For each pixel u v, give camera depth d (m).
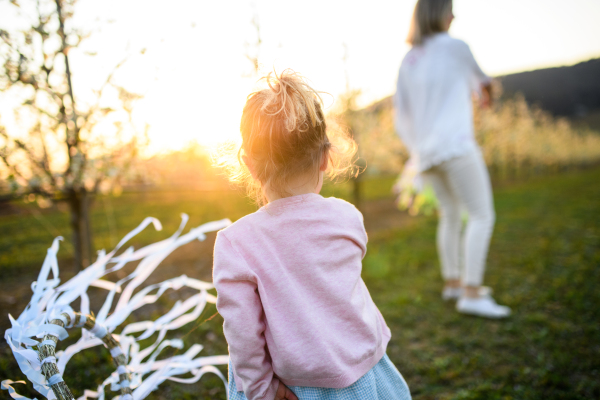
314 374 0.89
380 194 8.98
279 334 0.90
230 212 5.33
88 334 1.17
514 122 11.95
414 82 2.69
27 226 4.75
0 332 2.17
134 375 1.24
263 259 0.94
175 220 5.09
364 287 1.06
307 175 1.00
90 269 1.22
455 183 2.59
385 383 1.02
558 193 9.48
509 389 1.86
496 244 4.62
